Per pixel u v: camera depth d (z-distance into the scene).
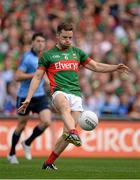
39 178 23.41
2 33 62.66
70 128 25.31
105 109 53.91
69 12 66.00
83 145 45.84
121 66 28.14
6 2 66.06
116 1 68.50
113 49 61.09
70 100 26.80
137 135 46.81
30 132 44.91
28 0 66.50
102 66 28.19
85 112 26.03
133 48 62.56
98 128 46.25
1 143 44.91
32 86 27.23
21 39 61.53
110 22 65.31
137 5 69.12
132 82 56.53
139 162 38.53
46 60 27.23
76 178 23.55
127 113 53.81
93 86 55.28
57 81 27.08
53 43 60.56
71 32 27.09
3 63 59.16
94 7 67.19
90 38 62.53
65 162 37.66
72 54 27.50
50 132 45.47
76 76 27.36
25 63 36.97
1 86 54.88
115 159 42.44
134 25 66.25
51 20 64.69
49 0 66.88
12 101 53.97
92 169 29.69
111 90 54.78
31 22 63.56
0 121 45.09
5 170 27.58
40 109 37.22
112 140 46.41
